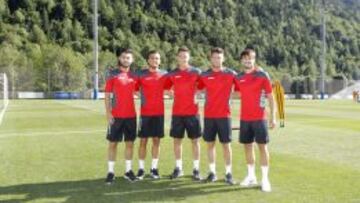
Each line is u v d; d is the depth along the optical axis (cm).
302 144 1484
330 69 13225
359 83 9644
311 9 15025
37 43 9938
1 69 7425
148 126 969
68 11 10938
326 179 941
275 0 14588
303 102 5934
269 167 1070
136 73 972
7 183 910
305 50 13738
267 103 899
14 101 5519
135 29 11625
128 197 807
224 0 13488
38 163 1132
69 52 8975
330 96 8825
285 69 12850
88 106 4097
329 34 14562
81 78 7906
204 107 952
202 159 1182
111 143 942
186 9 12731
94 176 980
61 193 832
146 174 1002
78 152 1307
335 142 1538
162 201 781
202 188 873
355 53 14638
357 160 1167
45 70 7788
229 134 933
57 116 2784
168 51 10731
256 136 887
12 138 1655
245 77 900
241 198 800
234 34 12838
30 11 10644
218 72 936
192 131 967
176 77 963
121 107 947
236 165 1101
